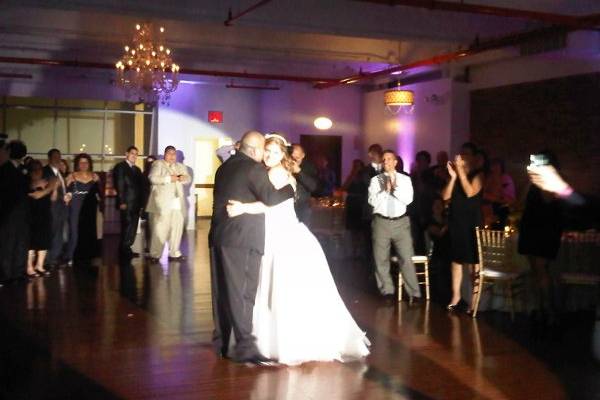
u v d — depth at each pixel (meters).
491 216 7.45
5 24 11.23
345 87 15.99
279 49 12.94
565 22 8.65
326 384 4.52
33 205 8.48
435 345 5.52
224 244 4.91
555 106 10.79
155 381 4.55
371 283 8.28
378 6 10.18
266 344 4.98
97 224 10.62
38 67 13.88
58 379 4.56
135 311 6.63
